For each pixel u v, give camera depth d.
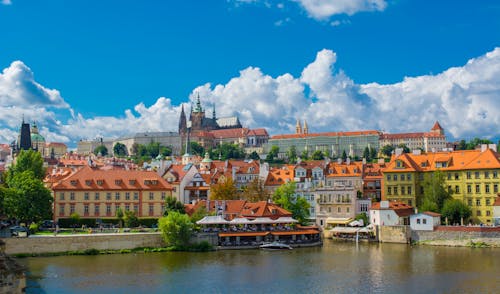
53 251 143.38
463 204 178.88
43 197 166.75
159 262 135.75
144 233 155.75
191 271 124.62
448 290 105.25
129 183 187.12
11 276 83.62
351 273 121.81
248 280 115.44
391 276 118.19
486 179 183.62
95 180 185.50
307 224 192.50
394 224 175.75
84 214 181.75
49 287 108.56
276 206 178.25
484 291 104.19
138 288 108.44
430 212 171.12
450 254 146.00
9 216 162.38
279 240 165.12
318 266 130.38
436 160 196.62
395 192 199.62
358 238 179.38
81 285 110.38
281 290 106.88
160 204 187.50
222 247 158.00
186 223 156.00
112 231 165.25
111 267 128.50
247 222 163.00
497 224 173.62
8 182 195.25
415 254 147.00
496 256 141.25
